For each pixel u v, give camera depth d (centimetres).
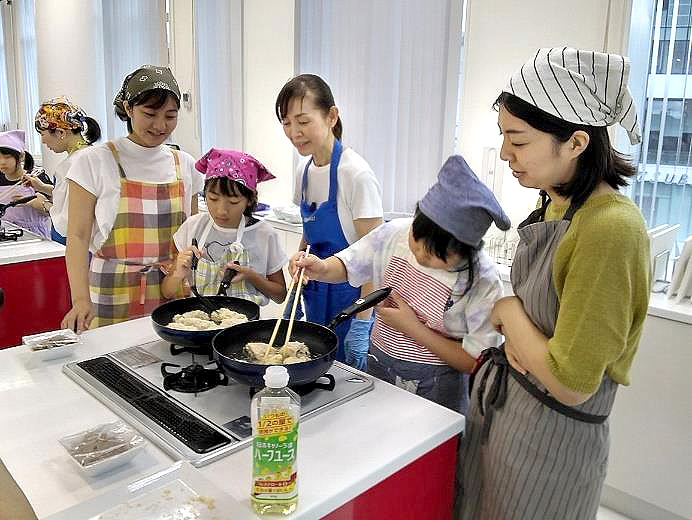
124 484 100
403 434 118
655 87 243
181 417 120
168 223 206
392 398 133
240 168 183
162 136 195
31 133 679
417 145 313
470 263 146
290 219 346
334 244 200
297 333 146
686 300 214
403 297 157
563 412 120
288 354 131
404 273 159
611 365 116
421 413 126
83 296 181
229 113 424
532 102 107
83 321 175
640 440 218
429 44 299
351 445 113
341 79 341
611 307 103
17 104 696
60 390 133
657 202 250
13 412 123
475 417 138
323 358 123
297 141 196
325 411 126
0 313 269
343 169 194
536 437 122
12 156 344
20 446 111
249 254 194
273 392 95
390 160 326
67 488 99
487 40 275
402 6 307
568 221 115
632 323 113
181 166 211
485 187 143
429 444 117
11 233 304
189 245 197
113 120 509
